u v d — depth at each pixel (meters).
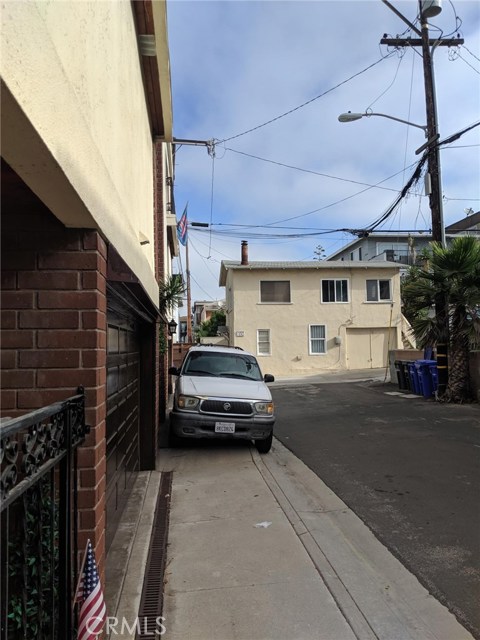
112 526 4.24
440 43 13.65
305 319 25.39
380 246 40.28
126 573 3.73
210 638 2.95
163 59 5.61
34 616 2.33
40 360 2.52
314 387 18.45
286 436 9.33
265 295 25.41
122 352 4.88
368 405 13.09
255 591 3.50
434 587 3.55
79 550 2.52
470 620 3.13
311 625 3.08
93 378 2.54
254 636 2.97
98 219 2.53
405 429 9.59
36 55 1.57
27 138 1.60
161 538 4.48
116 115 3.47
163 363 11.09
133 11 4.67
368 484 6.12
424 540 4.39
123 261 3.26
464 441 8.39
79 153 2.12
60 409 2.03
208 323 41.94
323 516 5.06
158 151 9.45
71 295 2.54
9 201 2.53
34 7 1.55
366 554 4.12
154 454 6.82
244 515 5.05
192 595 3.45
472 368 13.25
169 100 6.68
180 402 7.63
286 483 6.24
